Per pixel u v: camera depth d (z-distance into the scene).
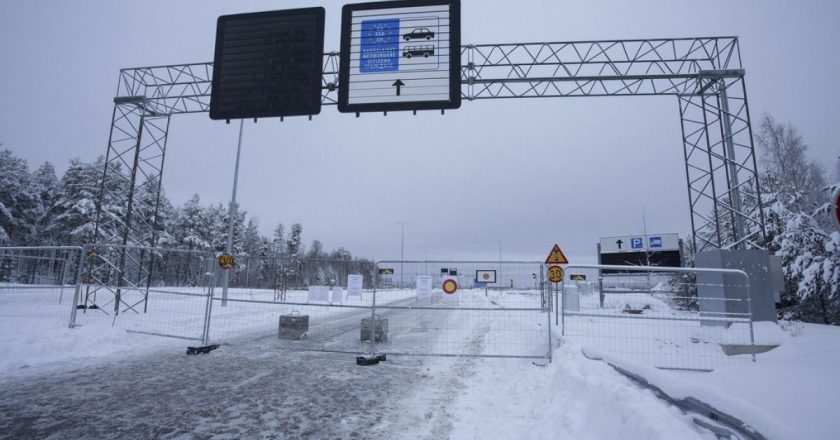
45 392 6.69
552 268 9.57
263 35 13.33
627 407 4.11
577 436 4.38
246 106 13.12
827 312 17.72
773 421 3.24
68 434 4.99
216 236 65.38
